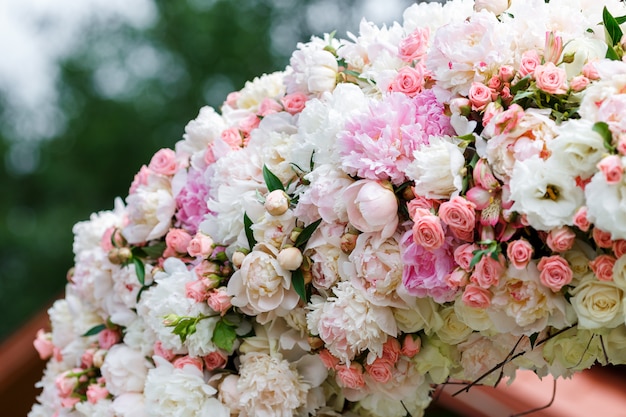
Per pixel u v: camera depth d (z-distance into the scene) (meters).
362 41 1.48
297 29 7.47
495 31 1.28
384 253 1.28
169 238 1.49
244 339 1.41
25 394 2.21
